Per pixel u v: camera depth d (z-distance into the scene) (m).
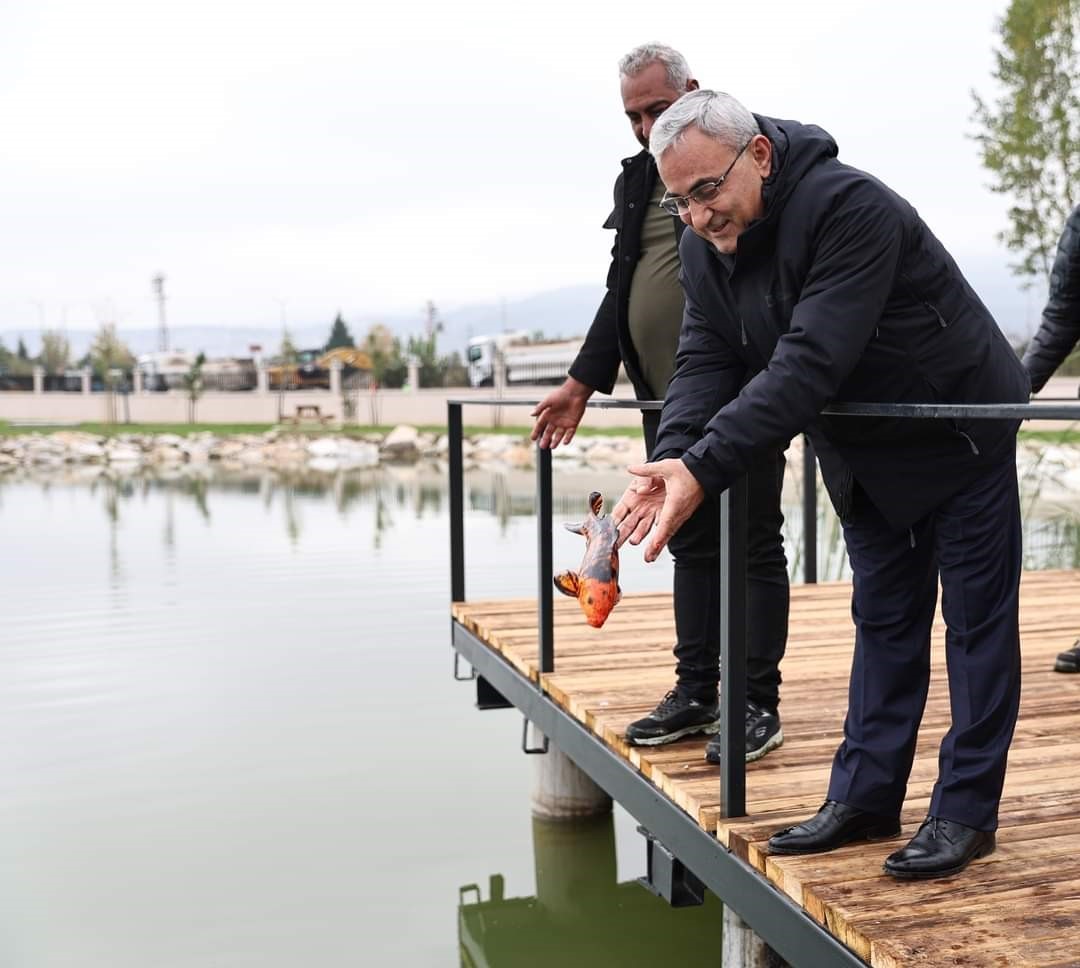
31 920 3.29
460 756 4.75
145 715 5.25
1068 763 2.55
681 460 1.92
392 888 3.57
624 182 2.89
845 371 1.87
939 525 1.98
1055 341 3.44
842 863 2.03
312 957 3.10
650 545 1.90
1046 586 4.71
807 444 4.87
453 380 40.44
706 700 2.77
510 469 20.39
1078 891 1.90
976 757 1.97
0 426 34.91
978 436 1.91
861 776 2.10
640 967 3.29
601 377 3.33
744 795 2.26
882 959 1.71
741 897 2.17
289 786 4.38
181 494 15.78
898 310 1.91
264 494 15.58
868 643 2.12
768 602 2.62
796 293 1.97
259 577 8.56
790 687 3.21
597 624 2.11
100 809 4.15
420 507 13.31
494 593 7.64
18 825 4.00
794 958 1.99
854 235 1.86
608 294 3.30
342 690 5.63
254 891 3.51
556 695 3.25
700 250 2.15
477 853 3.83
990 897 1.88
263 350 45.06
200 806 4.18
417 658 6.21
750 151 1.90
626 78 2.71
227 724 5.10
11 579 8.59
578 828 4.06
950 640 2.00
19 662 6.14
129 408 37.94
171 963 3.06
